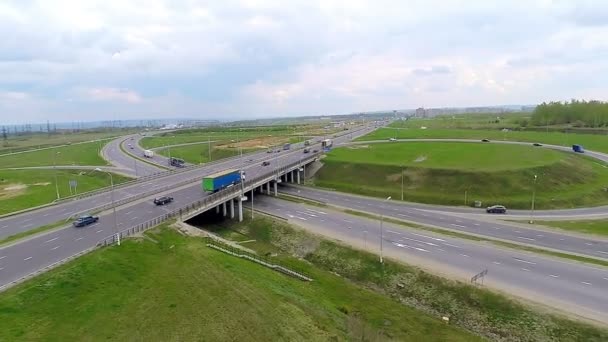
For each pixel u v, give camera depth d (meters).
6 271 47.06
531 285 48.91
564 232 68.06
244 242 73.06
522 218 78.19
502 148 141.75
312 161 131.62
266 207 91.69
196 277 48.25
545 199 89.56
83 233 60.69
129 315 40.06
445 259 57.59
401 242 65.12
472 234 68.38
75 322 38.47
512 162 111.81
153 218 68.06
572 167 110.25
